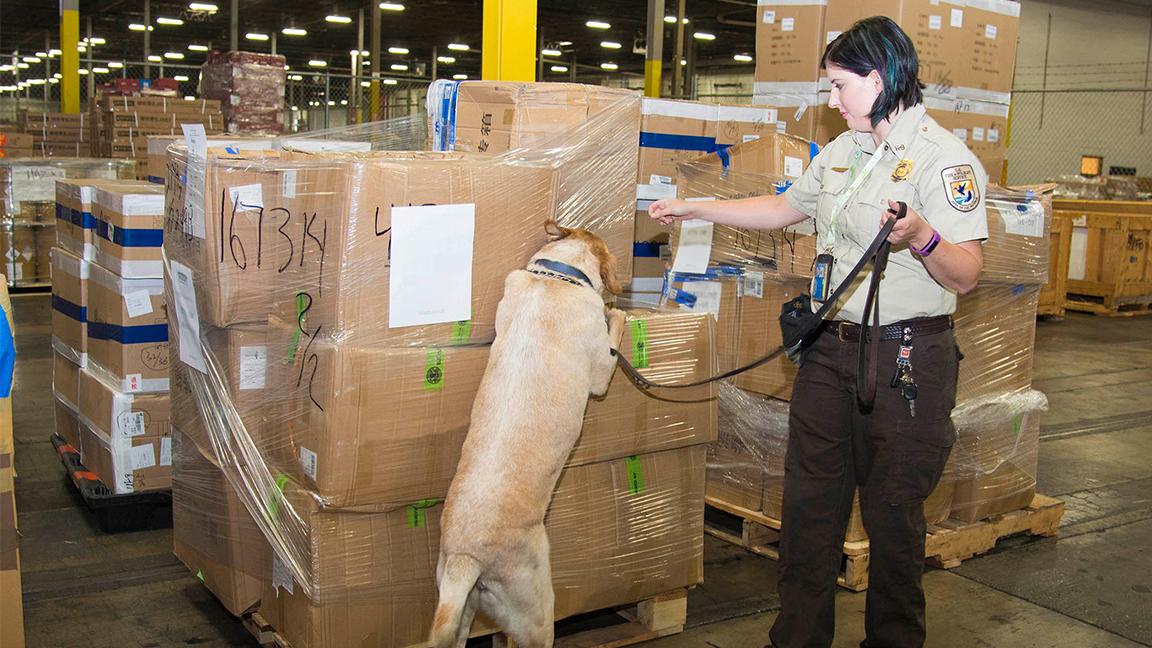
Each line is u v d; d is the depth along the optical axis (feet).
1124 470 16.97
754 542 12.41
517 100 10.11
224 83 34.83
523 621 7.84
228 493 9.20
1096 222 36.11
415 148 13.46
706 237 12.14
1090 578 12.06
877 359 7.84
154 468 12.34
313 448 7.93
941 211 7.60
